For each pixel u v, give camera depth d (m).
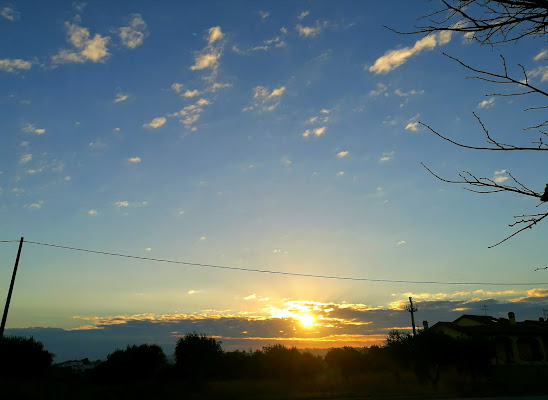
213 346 49.31
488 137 2.89
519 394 33.28
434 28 2.99
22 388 28.12
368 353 50.00
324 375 47.25
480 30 2.90
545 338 50.72
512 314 56.44
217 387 37.06
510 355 49.38
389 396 33.03
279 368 47.56
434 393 35.47
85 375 46.94
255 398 33.25
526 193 2.83
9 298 30.19
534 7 2.71
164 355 50.38
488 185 2.92
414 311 52.66
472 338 42.44
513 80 2.87
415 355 39.94
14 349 36.28
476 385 39.97
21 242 31.80
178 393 33.53
